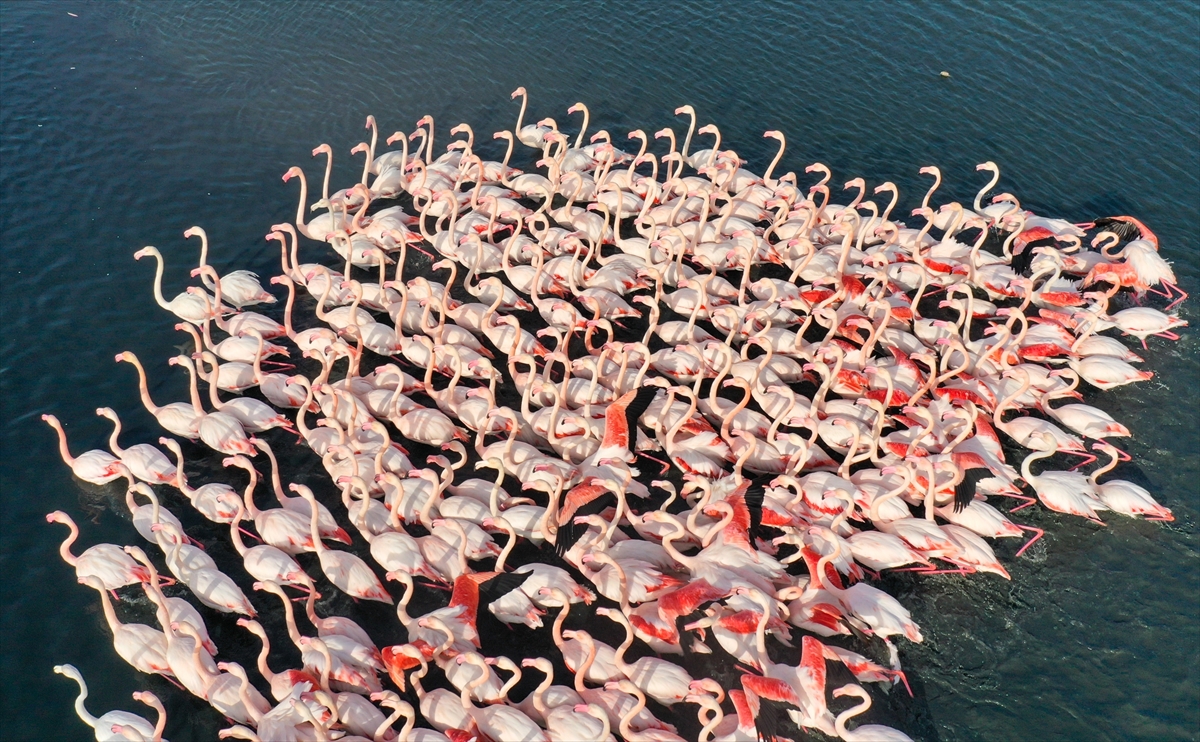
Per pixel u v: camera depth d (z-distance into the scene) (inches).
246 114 1155.3
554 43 1334.9
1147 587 714.8
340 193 997.2
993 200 1027.3
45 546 690.8
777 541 674.8
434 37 1330.0
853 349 894.4
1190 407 876.6
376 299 887.1
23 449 756.6
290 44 1290.6
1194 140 1213.7
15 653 624.7
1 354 831.1
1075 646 670.5
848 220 999.0
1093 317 887.1
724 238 991.0
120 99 1154.7
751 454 736.3
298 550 681.6
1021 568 722.8
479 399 786.2
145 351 855.1
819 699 565.0
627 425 764.0
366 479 717.3
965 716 623.5
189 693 605.9
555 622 606.5
